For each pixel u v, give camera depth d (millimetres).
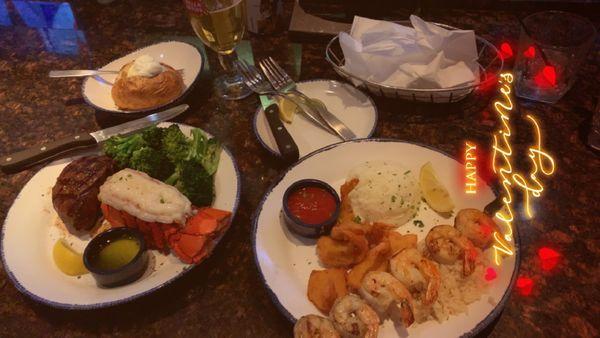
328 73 681
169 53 706
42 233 515
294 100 623
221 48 637
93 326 452
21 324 458
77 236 514
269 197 501
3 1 890
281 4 740
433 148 533
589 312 430
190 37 774
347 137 580
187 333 443
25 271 470
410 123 604
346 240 450
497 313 404
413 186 515
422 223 502
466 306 415
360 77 607
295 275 460
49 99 697
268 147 564
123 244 477
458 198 501
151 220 472
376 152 544
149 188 488
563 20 604
